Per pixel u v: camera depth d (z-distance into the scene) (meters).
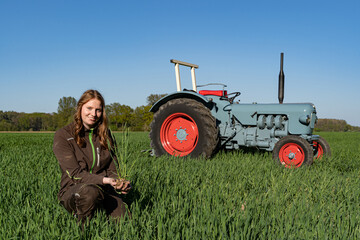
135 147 8.38
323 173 4.41
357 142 14.29
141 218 2.46
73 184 2.46
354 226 2.47
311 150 5.04
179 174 4.15
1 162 5.32
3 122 78.62
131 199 3.04
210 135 5.73
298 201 3.09
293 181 3.79
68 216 2.57
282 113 5.71
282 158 5.30
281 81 5.94
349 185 3.83
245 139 5.94
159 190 3.17
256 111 5.89
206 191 3.29
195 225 2.36
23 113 85.00
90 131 2.52
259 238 2.27
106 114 2.56
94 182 2.34
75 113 2.46
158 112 6.31
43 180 3.81
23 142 13.00
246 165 4.94
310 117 5.55
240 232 2.28
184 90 6.49
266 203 2.91
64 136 2.42
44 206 2.75
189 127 6.06
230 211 2.73
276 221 2.61
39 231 2.21
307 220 2.44
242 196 3.40
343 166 5.48
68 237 2.15
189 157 5.61
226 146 6.30
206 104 6.33
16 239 2.12
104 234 2.22
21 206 2.86
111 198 2.61
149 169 4.48
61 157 2.38
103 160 2.58
